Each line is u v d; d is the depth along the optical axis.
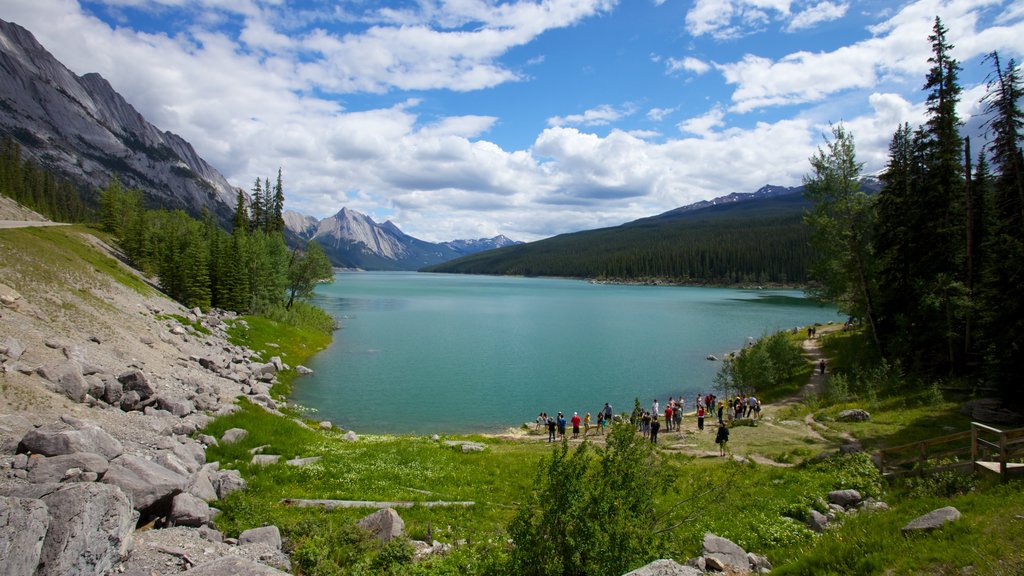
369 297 156.62
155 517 13.03
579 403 44.91
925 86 37.47
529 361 61.69
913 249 39.22
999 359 25.66
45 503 8.77
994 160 31.69
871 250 43.91
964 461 16.48
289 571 11.49
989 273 27.05
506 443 31.61
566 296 174.38
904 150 44.34
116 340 30.98
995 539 9.84
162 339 37.53
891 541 11.10
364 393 45.84
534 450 28.23
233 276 65.06
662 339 79.06
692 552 13.34
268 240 80.88
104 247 62.75
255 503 15.80
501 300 154.50
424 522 16.38
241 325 57.22
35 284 31.70
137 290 47.66
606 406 37.50
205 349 42.22
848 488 17.53
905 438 23.52
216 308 62.59
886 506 14.96
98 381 21.06
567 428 37.69
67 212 140.12
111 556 9.45
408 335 79.94
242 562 9.65
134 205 96.25
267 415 29.73
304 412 39.28
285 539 13.21
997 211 34.72
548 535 9.66
